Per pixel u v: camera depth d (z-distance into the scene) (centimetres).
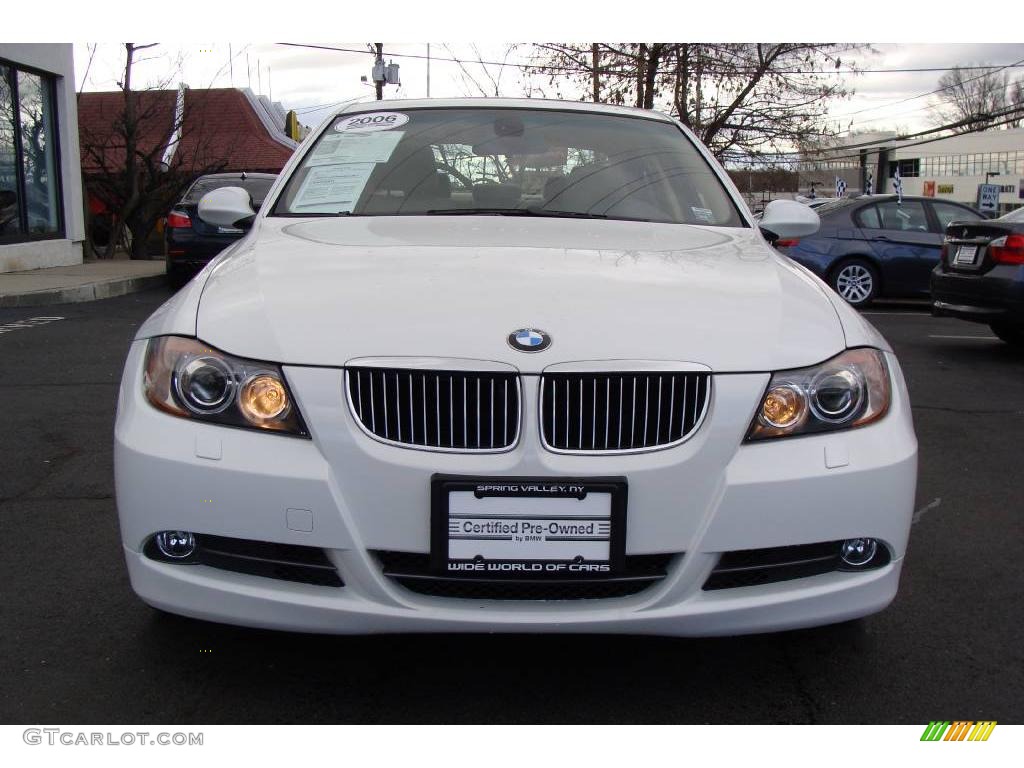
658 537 215
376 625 216
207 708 232
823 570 230
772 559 225
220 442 217
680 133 393
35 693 237
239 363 220
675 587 216
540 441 214
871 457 225
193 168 1850
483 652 262
